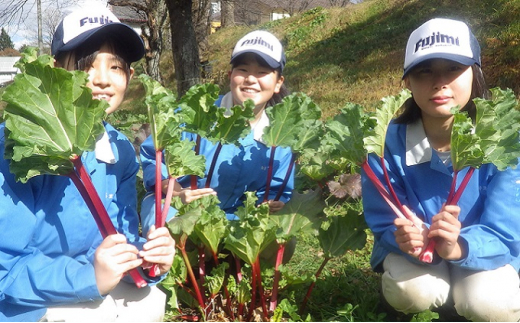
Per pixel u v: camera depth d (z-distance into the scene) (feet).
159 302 8.04
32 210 6.86
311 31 53.72
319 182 10.42
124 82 7.67
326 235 8.82
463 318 8.63
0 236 6.46
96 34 7.22
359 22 48.42
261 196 10.00
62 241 7.11
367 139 7.52
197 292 8.63
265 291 9.34
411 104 8.70
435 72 7.94
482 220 8.15
